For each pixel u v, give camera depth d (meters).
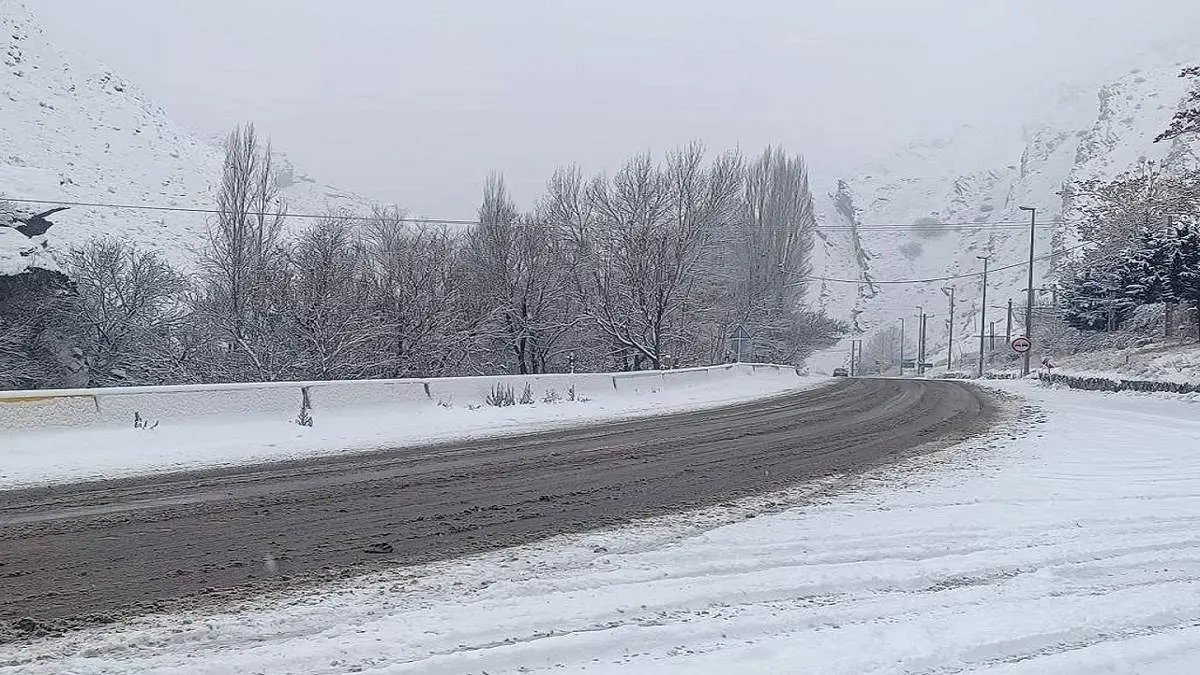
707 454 15.27
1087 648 5.72
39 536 8.50
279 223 40.03
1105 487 12.18
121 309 43.72
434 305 41.12
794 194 67.56
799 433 19.17
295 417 18.72
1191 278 50.47
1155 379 37.94
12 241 41.56
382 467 13.42
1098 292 68.62
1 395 14.49
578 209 46.31
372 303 39.38
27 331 38.47
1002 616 6.29
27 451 14.22
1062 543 8.61
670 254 43.28
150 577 7.04
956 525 9.38
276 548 8.05
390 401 21.22
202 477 12.40
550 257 45.66
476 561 7.62
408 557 7.75
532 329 44.97
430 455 14.95
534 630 5.80
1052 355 72.25
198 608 6.23
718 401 30.94
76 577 7.03
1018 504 10.75
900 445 17.20
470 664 5.16
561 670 5.12
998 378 61.94
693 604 6.44
